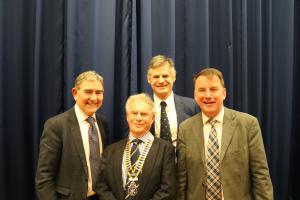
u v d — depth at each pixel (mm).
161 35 2311
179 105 1928
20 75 2168
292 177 2719
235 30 2502
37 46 2113
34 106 2121
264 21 2572
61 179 1599
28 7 2199
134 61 2219
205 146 1607
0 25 2080
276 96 2604
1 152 2072
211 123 1624
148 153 1631
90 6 2182
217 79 1566
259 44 2494
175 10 2383
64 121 1646
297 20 2711
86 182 1596
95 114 1885
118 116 2283
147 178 1574
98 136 1771
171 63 1881
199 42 2359
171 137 1859
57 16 2199
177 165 1679
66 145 1604
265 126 2557
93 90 1646
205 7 2340
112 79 2203
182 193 1637
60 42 2205
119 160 1642
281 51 2580
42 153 1583
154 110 1717
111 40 2199
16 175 2139
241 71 2463
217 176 1542
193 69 2369
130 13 2240
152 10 2309
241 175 1528
